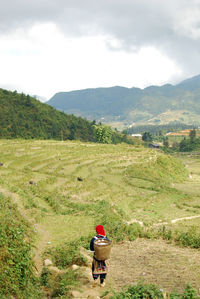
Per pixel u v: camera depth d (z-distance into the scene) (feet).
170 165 191.01
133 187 132.98
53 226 60.70
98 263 28.37
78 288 28.76
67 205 86.63
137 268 36.19
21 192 79.77
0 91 651.66
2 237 36.14
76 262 38.40
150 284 28.37
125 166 166.61
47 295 30.45
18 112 592.60
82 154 187.21
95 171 151.64
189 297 23.30
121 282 30.71
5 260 31.86
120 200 108.06
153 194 123.34
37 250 43.83
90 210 80.38
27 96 647.15
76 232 56.90
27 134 530.27
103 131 349.82
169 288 28.14
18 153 167.02
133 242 54.03
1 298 25.14
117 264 38.47
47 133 566.77
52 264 38.40
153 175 161.68
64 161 164.96
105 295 26.48
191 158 398.42
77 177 129.59
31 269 34.14
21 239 40.78
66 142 246.06
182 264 37.68
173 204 111.96
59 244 48.14
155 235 59.57
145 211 97.25
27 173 123.95
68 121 652.07
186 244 52.34
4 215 46.50
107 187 122.11
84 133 629.51
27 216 61.11
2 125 533.96
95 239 28.14
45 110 640.99
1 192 68.13
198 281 30.40
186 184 164.66
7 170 124.36
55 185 113.39
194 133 609.42
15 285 28.37
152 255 43.62
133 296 24.52
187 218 88.79
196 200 120.16
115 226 61.77
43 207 77.41
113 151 207.00
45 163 154.61
